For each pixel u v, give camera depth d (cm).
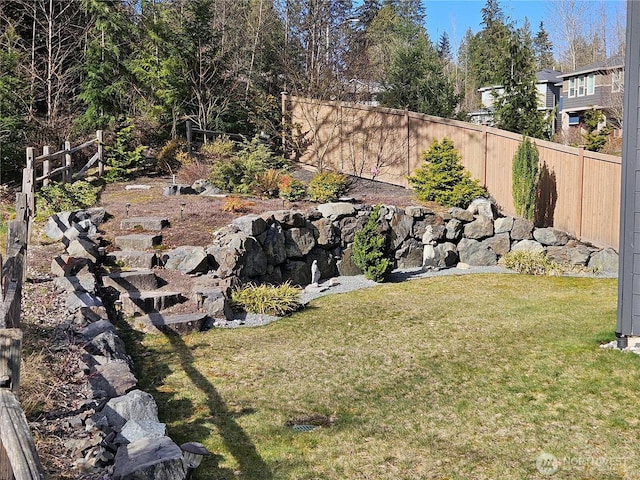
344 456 402
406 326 743
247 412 470
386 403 497
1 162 1323
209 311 730
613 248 1215
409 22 3784
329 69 1823
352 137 1545
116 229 927
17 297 378
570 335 684
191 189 1220
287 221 995
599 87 2958
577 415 473
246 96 1938
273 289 822
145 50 1748
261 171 1294
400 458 400
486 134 1349
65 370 457
